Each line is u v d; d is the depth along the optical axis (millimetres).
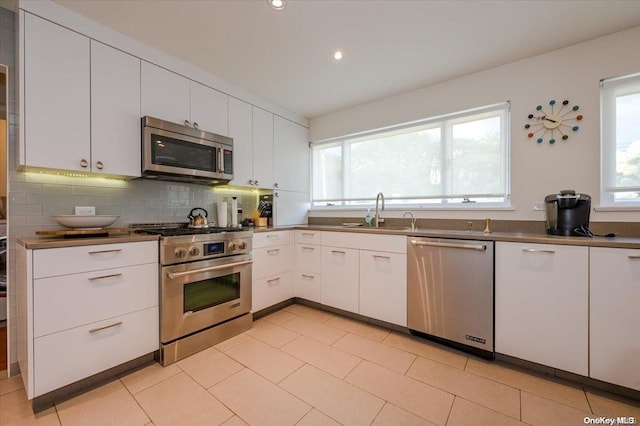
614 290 1498
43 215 1877
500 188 2494
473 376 1739
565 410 1436
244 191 3311
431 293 2131
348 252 2615
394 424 1350
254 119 2990
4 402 1497
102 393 1567
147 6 1706
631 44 1936
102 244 1629
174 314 1932
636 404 1467
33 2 1614
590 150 2062
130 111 2027
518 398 1529
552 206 1960
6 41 1757
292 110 3467
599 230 2008
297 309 2938
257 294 2604
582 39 2055
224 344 2168
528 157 2293
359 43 2102
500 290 1847
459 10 1753
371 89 2887
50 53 1673
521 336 1776
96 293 1610
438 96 2744
